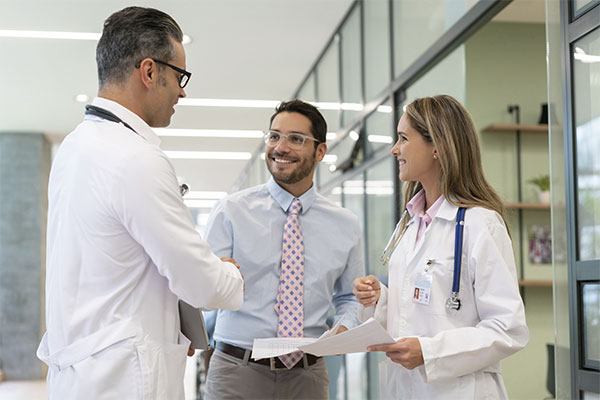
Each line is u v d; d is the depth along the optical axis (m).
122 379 1.61
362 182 5.21
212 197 15.52
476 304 1.72
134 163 1.61
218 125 8.99
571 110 2.42
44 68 6.70
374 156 4.90
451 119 1.81
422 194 1.93
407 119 1.88
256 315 2.41
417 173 1.87
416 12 4.14
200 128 9.12
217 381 2.43
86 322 1.62
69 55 6.32
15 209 9.66
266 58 6.61
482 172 1.83
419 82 4.18
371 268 4.95
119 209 1.59
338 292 2.67
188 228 1.65
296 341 2.25
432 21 3.88
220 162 11.59
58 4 5.15
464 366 1.64
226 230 2.46
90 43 6.02
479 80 4.70
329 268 2.50
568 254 2.42
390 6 4.59
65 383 1.62
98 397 1.58
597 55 2.28
